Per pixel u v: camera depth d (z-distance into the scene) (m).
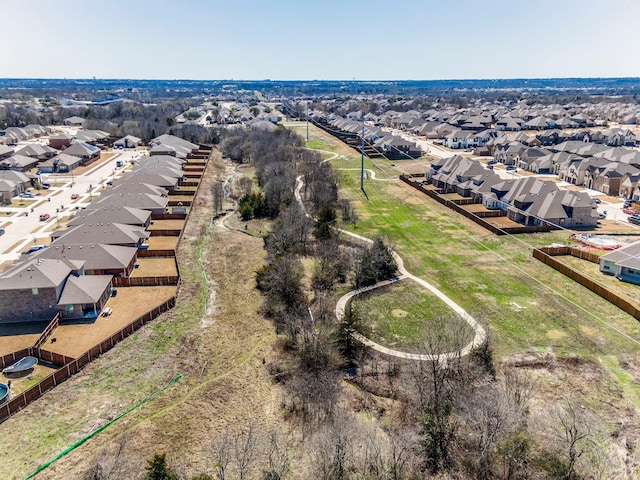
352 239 78.19
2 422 36.94
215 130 190.50
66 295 51.84
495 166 139.25
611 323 52.38
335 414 38.53
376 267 64.44
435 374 40.38
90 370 43.62
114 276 60.88
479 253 72.81
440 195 104.88
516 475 32.78
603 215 91.06
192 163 136.62
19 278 50.91
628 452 35.34
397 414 39.91
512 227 81.62
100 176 120.56
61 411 38.47
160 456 30.72
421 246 75.94
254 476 32.59
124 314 53.31
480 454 34.28
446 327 51.66
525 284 62.12
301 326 51.47
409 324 53.06
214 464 33.94
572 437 33.53
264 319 54.06
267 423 38.62
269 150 135.50
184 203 96.50
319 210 84.06
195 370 44.72
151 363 45.25
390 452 34.56
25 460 33.66
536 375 44.06
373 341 50.03
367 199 103.38
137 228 73.62
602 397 41.25
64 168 124.19
